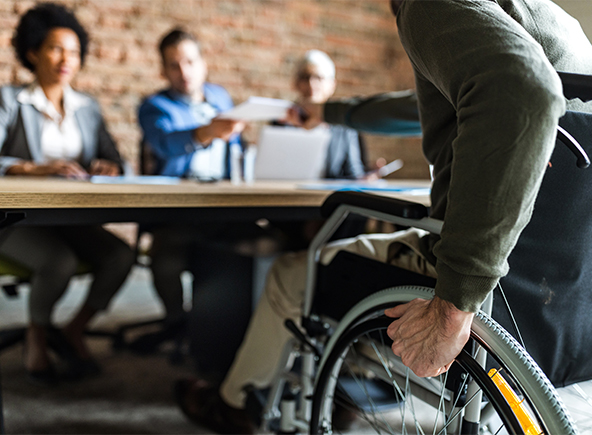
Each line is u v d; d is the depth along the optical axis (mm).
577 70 723
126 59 3688
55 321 2406
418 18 673
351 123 1588
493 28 596
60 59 2131
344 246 994
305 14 4219
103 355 2064
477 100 565
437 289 620
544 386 627
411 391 861
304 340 1058
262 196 1127
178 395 1669
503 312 726
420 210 785
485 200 561
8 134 2092
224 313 1785
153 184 1420
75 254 1826
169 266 2039
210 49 3938
